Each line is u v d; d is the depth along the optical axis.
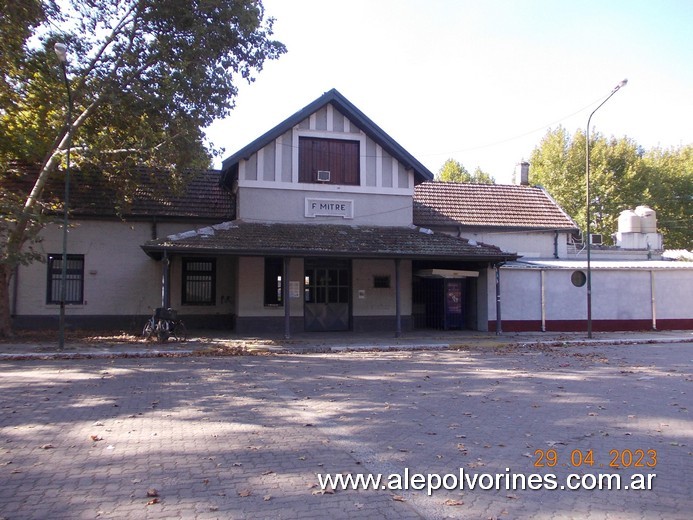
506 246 24.28
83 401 8.84
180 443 6.55
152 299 19.91
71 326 19.19
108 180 18.61
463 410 8.39
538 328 21.61
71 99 15.01
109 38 15.81
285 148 19.53
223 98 16.39
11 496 4.90
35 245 18.89
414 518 4.52
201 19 15.77
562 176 43.69
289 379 11.13
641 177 43.41
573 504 4.83
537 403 8.91
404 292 20.97
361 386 10.38
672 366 13.39
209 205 20.69
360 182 20.19
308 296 20.16
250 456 6.08
